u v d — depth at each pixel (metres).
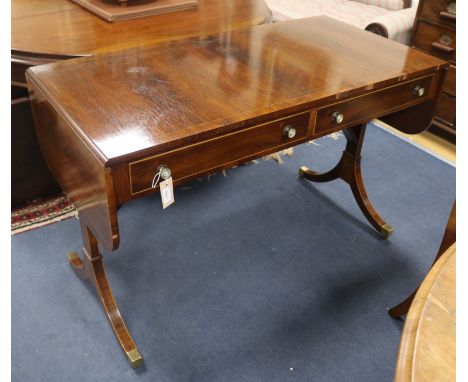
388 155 2.40
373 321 1.55
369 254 1.81
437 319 0.66
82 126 1.03
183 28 1.74
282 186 2.15
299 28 1.65
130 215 1.93
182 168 1.07
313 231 1.91
